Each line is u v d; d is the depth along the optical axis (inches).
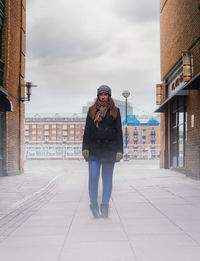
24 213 219.3
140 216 198.8
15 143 605.9
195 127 476.1
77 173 622.5
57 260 118.5
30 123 5831.7
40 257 122.9
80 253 126.2
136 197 283.0
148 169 697.6
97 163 196.4
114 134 195.2
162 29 730.8
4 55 553.9
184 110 566.9
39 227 176.2
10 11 569.9
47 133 5787.4
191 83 423.8
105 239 146.5
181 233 155.1
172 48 627.2
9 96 567.8
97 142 194.1
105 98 195.8
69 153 1348.4
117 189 344.5
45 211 226.2
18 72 625.3
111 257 120.0
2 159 551.5
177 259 116.1
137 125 5231.3
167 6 674.8
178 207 228.7
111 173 198.7
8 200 280.8
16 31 607.2
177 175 534.0
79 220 192.2
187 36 519.5
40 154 1347.2
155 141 5231.3
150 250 127.7
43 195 314.7
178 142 623.8
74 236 153.9
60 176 552.7
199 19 455.8
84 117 5792.3
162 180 446.0
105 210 195.6
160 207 229.8
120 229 165.6
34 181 459.2
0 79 548.1
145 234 154.3
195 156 463.8
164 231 159.5
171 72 650.2
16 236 157.4
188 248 129.7
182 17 550.6
